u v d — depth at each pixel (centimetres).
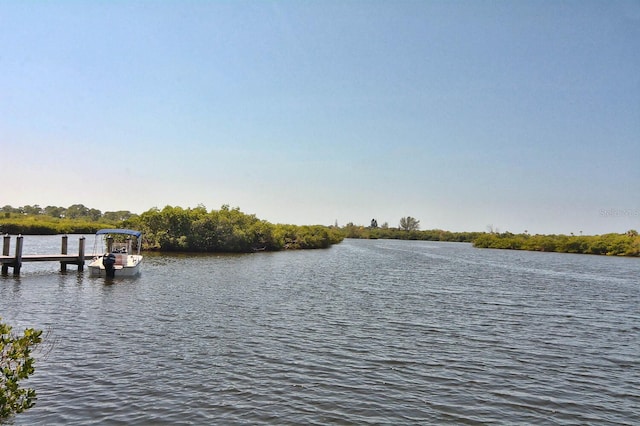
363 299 3397
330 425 1253
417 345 2098
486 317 2831
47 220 14175
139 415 1279
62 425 1209
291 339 2130
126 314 2573
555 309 3238
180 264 5841
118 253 4572
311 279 4650
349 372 1688
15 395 935
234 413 1309
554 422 1323
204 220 8488
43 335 2077
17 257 3972
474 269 6556
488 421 1312
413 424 1277
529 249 14462
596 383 1664
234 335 2172
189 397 1411
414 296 3638
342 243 16975
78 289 3419
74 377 1552
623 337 2411
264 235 9888
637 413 1405
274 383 1550
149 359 1770
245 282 4191
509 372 1753
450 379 1650
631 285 5009
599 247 12531
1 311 2578
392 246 14912
